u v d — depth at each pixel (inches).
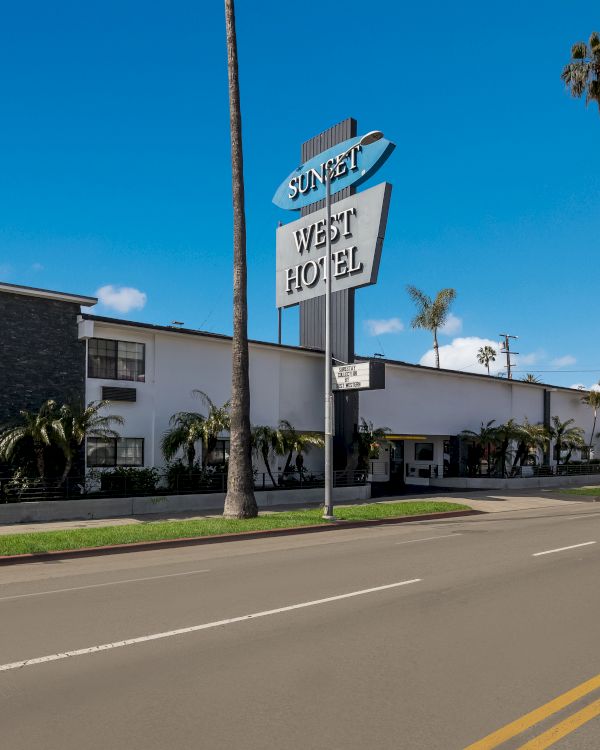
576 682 220.2
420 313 2066.9
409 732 181.9
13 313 814.5
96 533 615.5
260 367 1078.4
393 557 498.3
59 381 844.6
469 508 940.0
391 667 236.1
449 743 175.3
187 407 979.3
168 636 279.0
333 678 225.1
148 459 933.8
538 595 355.6
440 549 542.9
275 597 354.3
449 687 215.9
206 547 587.8
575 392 1754.4
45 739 179.3
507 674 228.2
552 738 178.2
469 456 1471.5
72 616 317.1
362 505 916.0
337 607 329.7
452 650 256.5
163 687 217.6
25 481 751.1
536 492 1290.6
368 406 1252.5
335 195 1119.0
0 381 798.5
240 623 299.6
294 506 940.0
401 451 1523.1
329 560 486.6
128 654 254.2
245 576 421.7
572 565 456.8
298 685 218.5
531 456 1534.2
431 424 1373.0
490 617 307.6
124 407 914.1
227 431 1020.5
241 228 783.7
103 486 826.8
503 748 172.7
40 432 746.2
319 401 1152.2
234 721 189.9
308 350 1110.4
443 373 1395.2
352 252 1066.7
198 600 349.4
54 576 442.3
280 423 1050.1
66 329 855.7
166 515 800.3
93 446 882.1
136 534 614.5
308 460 1136.8
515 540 603.8
